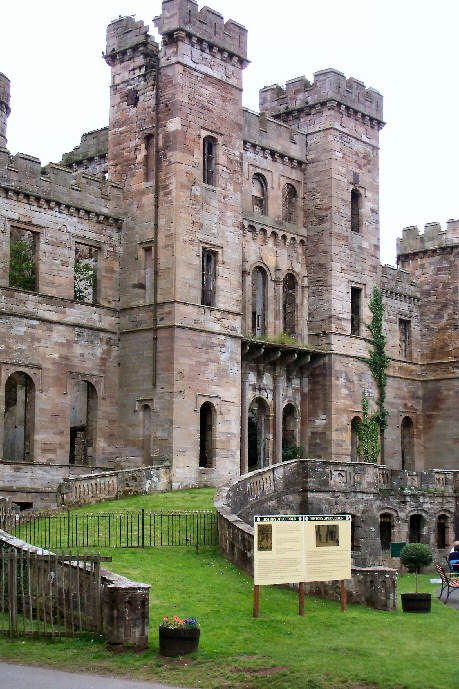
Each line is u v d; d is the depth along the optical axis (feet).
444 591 119.03
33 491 151.33
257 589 88.02
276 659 73.51
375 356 205.46
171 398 162.71
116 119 178.50
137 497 148.36
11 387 181.88
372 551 155.43
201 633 80.38
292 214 200.64
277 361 191.11
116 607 75.61
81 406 192.54
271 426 189.57
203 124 173.37
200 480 164.86
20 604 84.53
